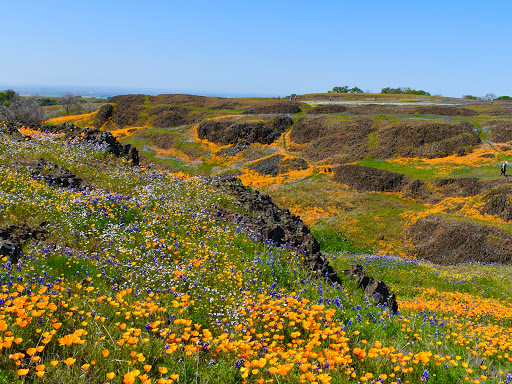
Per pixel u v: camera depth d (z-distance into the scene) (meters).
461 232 33.19
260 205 16.12
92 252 9.16
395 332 7.38
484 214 36.88
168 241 10.34
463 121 60.72
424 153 55.28
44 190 12.16
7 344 3.67
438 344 6.91
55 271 7.26
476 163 49.56
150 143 73.62
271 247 11.26
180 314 6.04
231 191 17.44
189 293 7.12
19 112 94.31
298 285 8.96
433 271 25.16
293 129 71.50
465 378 5.20
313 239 13.27
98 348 4.43
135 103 98.44
